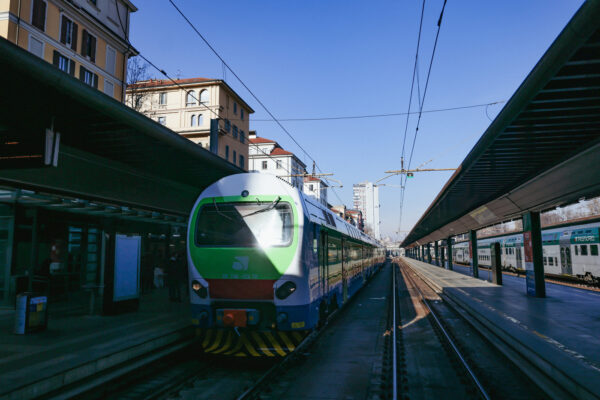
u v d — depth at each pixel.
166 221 13.51
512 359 7.15
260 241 6.88
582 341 7.34
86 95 5.59
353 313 13.19
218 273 6.82
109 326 7.83
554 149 9.47
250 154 61.50
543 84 5.82
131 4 28.62
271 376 6.13
